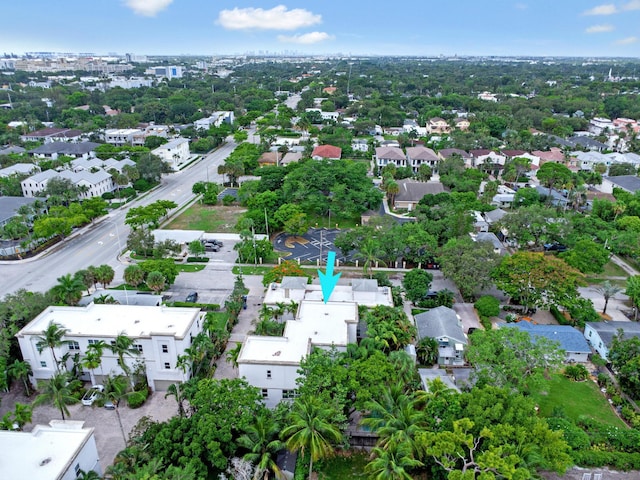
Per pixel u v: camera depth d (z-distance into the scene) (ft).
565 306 237.86
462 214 327.06
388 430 140.05
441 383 159.22
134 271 258.16
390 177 435.94
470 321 239.91
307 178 395.14
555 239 313.32
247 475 136.46
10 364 187.83
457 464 139.95
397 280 287.48
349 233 310.45
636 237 309.42
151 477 123.65
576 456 153.17
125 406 182.50
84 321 197.98
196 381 168.66
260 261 315.78
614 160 531.50
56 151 537.65
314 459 142.31
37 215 364.58
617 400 184.75
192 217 398.42
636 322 239.91
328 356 169.17
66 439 135.95
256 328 211.82
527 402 141.49
